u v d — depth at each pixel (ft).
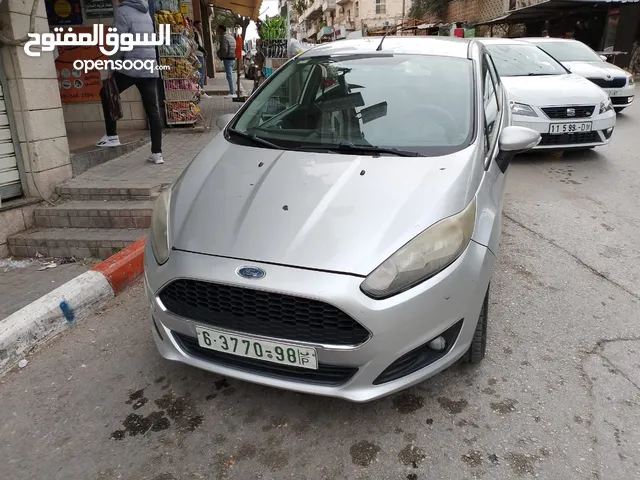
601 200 17.95
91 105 24.47
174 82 25.25
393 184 8.55
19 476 7.36
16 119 15.37
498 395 8.73
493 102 12.65
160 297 8.14
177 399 8.86
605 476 7.14
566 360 9.59
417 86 11.21
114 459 7.64
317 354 7.27
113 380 9.39
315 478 7.25
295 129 10.78
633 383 8.96
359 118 10.64
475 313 8.09
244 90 47.91
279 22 37.68
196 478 7.30
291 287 7.08
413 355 7.69
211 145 10.95
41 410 8.68
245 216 8.25
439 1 126.72
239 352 7.63
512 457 7.49
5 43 14.61
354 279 7.13
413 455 7.58
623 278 12.66
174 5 26.63
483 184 9.18
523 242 14.66
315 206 8.21
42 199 16.01
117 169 18.37
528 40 34.96
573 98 21.18
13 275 14.12
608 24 66.44
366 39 13.67
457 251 7.75
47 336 10.62
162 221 8.90
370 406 8.57
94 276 12.07
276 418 8.39
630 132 28.14
